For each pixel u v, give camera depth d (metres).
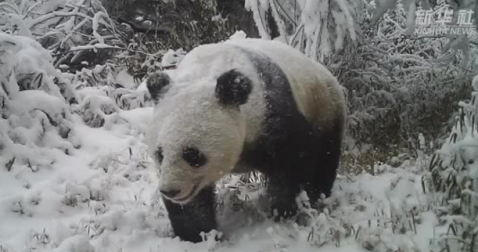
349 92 7.06
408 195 4.61
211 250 3.97
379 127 6.68
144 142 6.30
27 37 6.62
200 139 3.55
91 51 9.01
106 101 6.76
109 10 9.40
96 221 4.39
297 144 4.14
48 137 5.88
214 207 4.26
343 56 7.01
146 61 8.18
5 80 5.82
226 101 3.66
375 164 5.72
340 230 3.99
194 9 9.10
